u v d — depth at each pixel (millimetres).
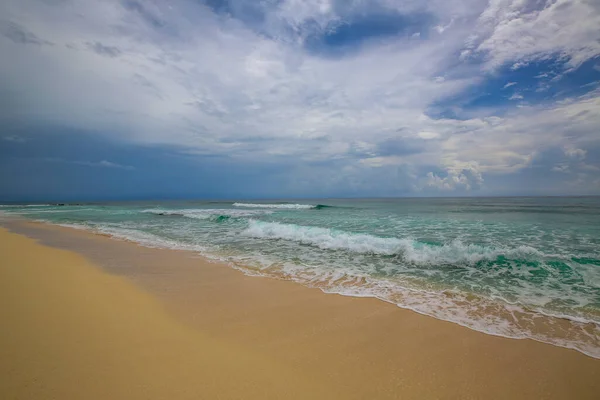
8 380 2408
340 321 3998
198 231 13891
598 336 3619
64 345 3080
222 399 2305
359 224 14914
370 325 3875
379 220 17078
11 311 3938
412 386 2598
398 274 6465
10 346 2996
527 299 4902
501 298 4949
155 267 7008
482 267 6875
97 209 36938
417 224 14672
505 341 3475
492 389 2590
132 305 4398
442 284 5738
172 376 2602
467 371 2850
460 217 18328
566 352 3236
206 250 9250
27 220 21031
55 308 4113
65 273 6141
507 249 7668
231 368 2785
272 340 3414
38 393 2258
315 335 3564
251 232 12906
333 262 7594
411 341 3441
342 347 3275
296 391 2463
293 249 9305
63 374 2539
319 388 2520
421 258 7707
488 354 3170
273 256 8336
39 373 2537
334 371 2795
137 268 6879
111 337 3326
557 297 5000
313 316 4160
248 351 3135
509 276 6215
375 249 8820
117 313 4051
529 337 3582
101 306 4281
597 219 16328
